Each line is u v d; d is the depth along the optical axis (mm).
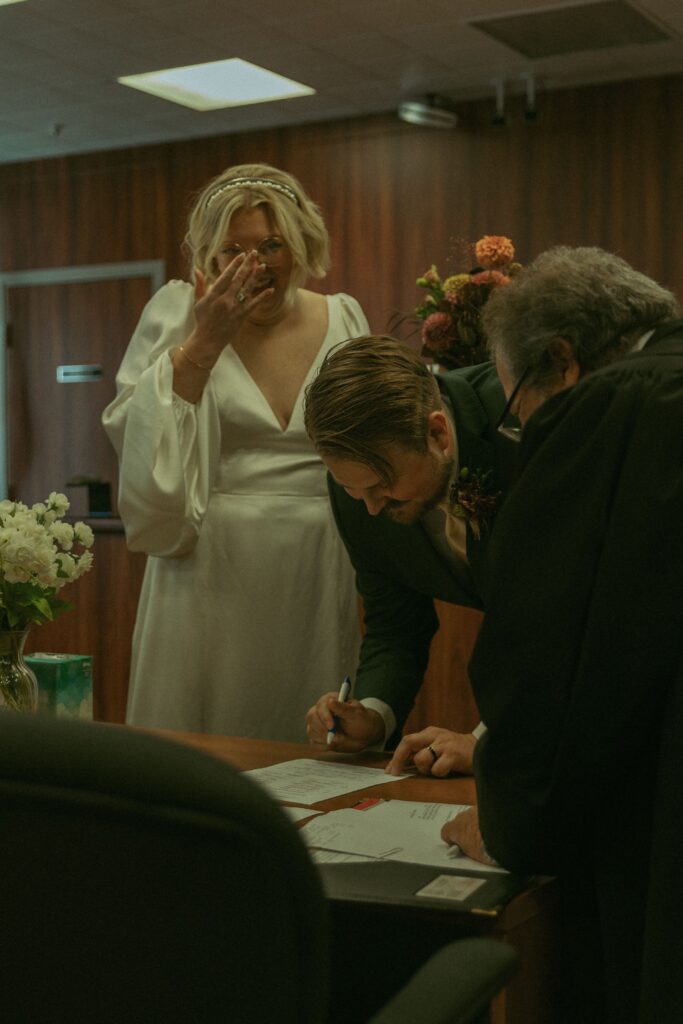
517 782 1340
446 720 3621
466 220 7547
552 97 7270
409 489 1740
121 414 2643
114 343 8672
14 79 7082
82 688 2371
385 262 7805
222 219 2559
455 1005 992
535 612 1297
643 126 7043
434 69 6934
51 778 689
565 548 1287
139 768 681
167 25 6188
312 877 706
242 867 691
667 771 1223
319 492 2709
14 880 727
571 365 1388
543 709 1304
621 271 1413
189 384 2545
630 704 1247
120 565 6211
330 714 2174
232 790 684
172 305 2707
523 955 1421
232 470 2684
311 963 714
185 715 2680
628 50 6613
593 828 1393
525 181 7367
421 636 2344
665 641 1222
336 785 1969
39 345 8922
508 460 1805
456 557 2008
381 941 1467
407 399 1675
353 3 5852
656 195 7023
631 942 1317
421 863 1520
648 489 1229
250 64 6812
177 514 2551
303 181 8055
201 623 2672
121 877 710
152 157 8508
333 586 2709
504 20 6102
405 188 7727
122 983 730
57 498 2221
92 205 8727
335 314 2773
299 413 2662
